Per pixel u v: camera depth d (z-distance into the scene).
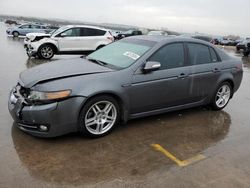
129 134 4.64
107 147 4.16
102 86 4.25
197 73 5.43
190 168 3.75
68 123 4.08
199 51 5.58
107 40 14.43
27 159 3.71
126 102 4.57
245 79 10.35
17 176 3.34
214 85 5.80
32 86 4.10
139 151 4.11
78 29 13.87
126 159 3.87
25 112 4.03
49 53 13.41
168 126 5.09
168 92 5.07
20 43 20.66
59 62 5.10
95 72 4.40
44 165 3.60
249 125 5.43
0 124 4.67
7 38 25.48
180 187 3.34
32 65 10.94
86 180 3.35
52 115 3.95
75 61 5.13
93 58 5.36
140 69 4.71
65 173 3.46
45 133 4.05
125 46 5.36
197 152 4.20
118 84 4.43
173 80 5.07
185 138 4.66
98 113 4.36
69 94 4.01
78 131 4.27
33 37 13.32
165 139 4.56
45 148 4.01
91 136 4.35
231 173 3.70
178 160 3.94
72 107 4.05
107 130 4.50
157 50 4.96
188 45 5.41
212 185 3.41
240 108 6.50
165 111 5.26
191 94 5.46
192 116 5.70
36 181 3.27
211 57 5.79
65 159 3.76
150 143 4.38
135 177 3.48
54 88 3.97
